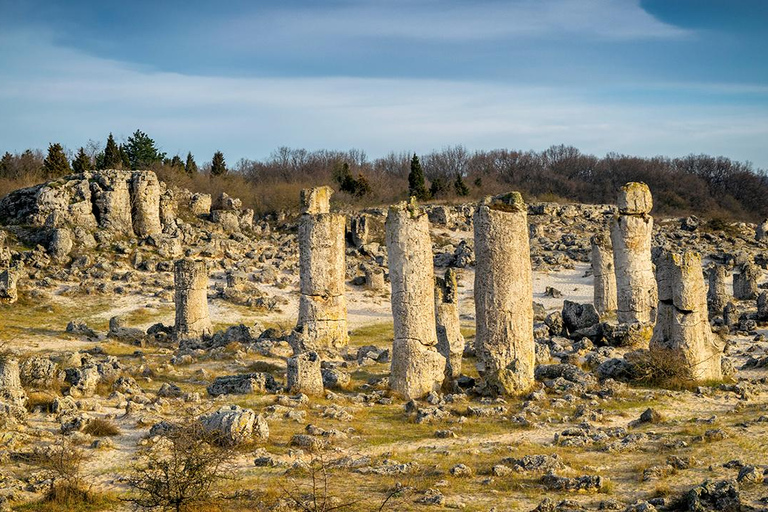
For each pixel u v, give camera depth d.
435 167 138.38
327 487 17.67
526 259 27.41
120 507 16.64
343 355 36.12
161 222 65.56
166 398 26.44
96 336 40.97
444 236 77.88
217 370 32.06
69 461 18.52
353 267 63.66
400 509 16.30
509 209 27.16
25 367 26.77
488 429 23.22
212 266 60.16
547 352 33.16
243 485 17.83
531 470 18.72
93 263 56.12
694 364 28.50
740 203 121.94
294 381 27.31
